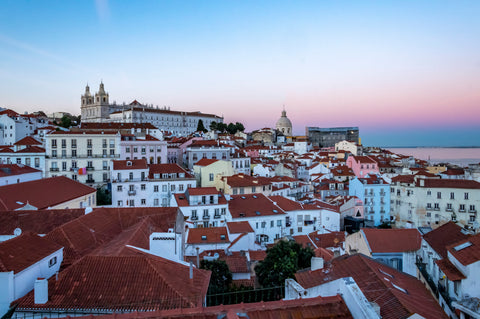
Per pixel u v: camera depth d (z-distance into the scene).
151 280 24.81
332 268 28.94
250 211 79.31
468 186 91.88
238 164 139.62
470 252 28.72
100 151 106.31
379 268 27.89
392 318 19.81
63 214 43.81
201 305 23.44
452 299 28.45
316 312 17.98
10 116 157.88
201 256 53.22
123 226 41.47
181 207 77.25
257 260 53.84
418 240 45.81
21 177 79.19
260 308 17.94
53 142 102.06
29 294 23.95
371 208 104.69
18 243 26.75
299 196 116.69
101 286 24.34
